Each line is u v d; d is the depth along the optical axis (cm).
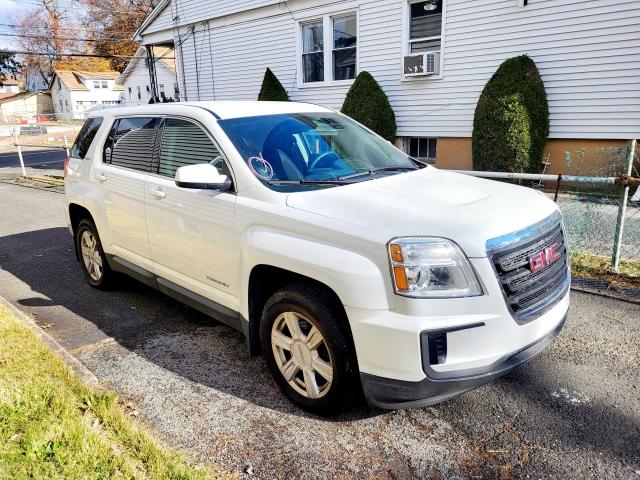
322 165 357
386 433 287
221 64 1552
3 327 402
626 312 425
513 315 265
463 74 1027
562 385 325
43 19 5869
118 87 5272
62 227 837
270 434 288
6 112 6066
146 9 4556
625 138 866
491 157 910
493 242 259
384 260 257
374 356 262
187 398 325
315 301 284
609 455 262
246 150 344
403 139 1170
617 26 834
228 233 333
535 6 907
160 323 443
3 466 250
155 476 249
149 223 407
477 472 255
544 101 898
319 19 1255
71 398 307
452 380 254
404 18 1082
